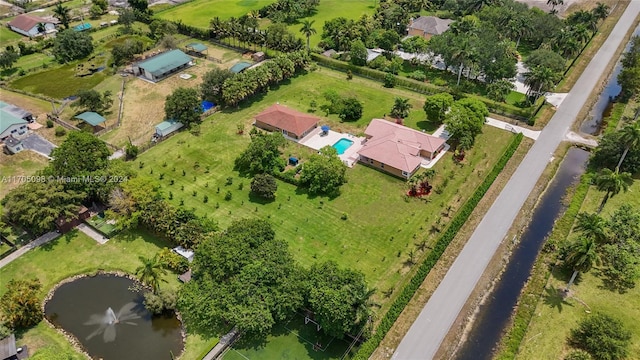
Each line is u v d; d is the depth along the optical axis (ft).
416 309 261.03
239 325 231.91
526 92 461.37
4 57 502.79
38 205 296.92
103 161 334.65
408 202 334.85
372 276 279.49
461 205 331.98
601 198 336.49
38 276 281.33
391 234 308.81
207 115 432.66
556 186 355.15
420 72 495.41
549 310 258.78
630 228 291.99
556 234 306.35
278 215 323.57
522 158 379.14
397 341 244.83
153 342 247.29
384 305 263.08
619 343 229.04
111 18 654.94
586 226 266.36
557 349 238.68
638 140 330.54
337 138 404.16
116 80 493.77
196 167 368.27
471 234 308.81
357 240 304.30
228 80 436.76
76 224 317.22
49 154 373.40
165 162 373.40
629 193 339.77
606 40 580.30
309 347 242.58
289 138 404.57
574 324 250.78
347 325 229.86
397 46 555.69
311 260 288.30
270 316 235.81
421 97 465.88
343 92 473.67
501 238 306.55
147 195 308.81
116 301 269.23
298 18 652.48
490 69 462.19
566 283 274.77
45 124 420.77
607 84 497.87
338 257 291.58
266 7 655.35
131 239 306.76
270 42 529.04
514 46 517.55
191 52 554.46
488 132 411.13
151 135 406.41
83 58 542.98
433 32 563.89
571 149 393.70
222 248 262.47
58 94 467.11
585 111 440.86
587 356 221.25
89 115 416.05
